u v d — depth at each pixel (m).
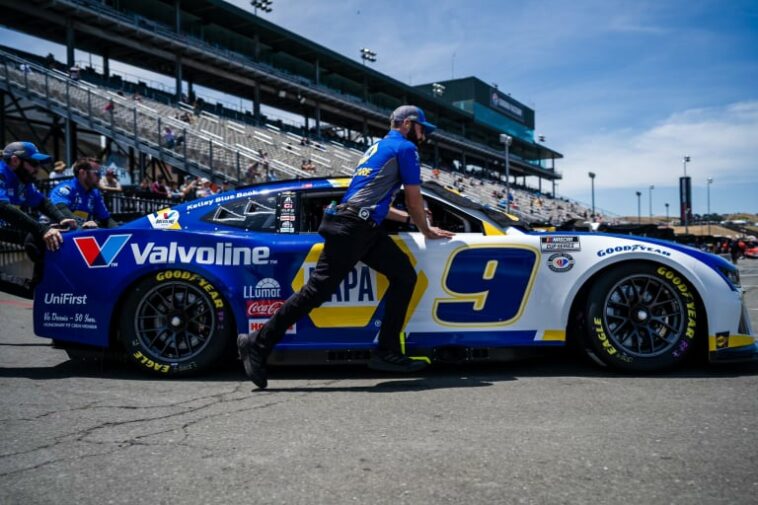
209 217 3.72
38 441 2.34
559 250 3.49
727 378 3.31
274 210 3.68
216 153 17.45
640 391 3.03
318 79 44.91
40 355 4.21
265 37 40.94
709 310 3.38
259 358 3.17
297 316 3.17
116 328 3.61
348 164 30.12
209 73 38.25
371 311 3.46
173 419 2.64
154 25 32.09
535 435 2.35
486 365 3.78
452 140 57.91
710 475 1.93
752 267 23.16
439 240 3.52
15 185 3.79
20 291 3.79
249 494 1.84
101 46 33.53
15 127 21.86
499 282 3.49
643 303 3.43
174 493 1.85
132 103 22.23
